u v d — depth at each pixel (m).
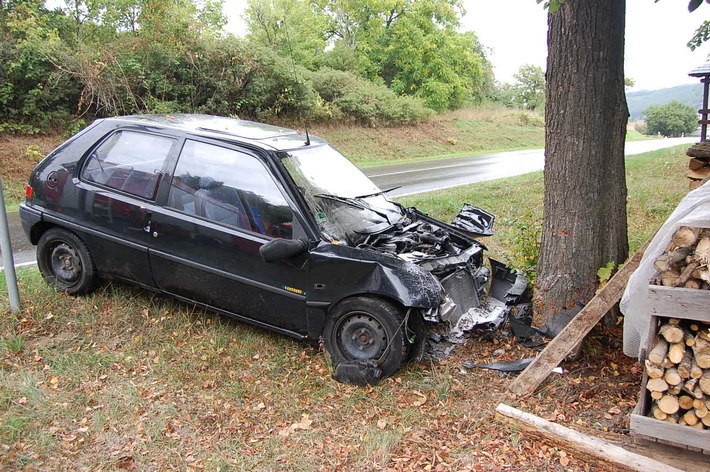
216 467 3.41
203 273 4.86
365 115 28.80
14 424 3.66
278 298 4.64
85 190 5.29
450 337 4.78
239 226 4.71
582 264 4.90
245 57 21.28
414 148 29.08
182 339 4.94
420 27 38.84
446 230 5.83
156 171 5.07
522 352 4.87
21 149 15.46
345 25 38.16
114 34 20.00
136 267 5.17
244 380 4.40
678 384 3.17
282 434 3.77
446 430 3.85
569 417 3.96
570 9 4.62
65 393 4.09
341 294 4.42
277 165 4.73
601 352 4.73
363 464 3.48
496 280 5.88
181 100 19.86
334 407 4.12
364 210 5.14
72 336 4.90
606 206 4.89
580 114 4.73
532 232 6.00
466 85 42.56
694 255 3.20
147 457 3.49
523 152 31.84
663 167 18.20
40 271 5.72
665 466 3.26
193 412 3.97
